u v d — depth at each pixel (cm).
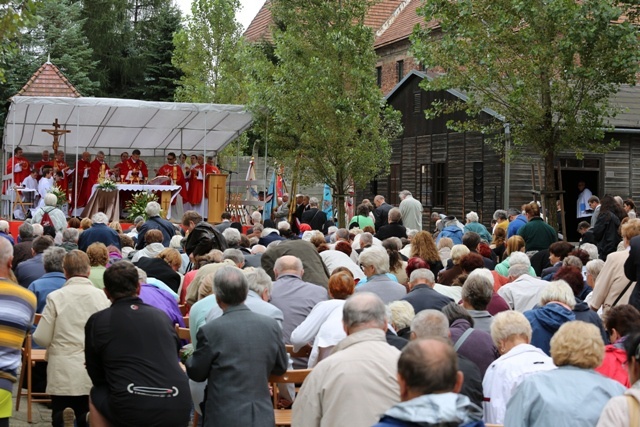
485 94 2116
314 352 737
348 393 564
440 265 1273
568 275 938
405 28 4556
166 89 5078
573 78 2045
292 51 2656
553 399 532
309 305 881
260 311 757
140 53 5241
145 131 3256
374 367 571
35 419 1022
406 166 3569
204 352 675
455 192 3212
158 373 679
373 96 2617
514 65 2077
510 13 2042
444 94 3288
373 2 2720
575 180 3256
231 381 669
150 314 698
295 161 2759
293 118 2656
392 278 1029
